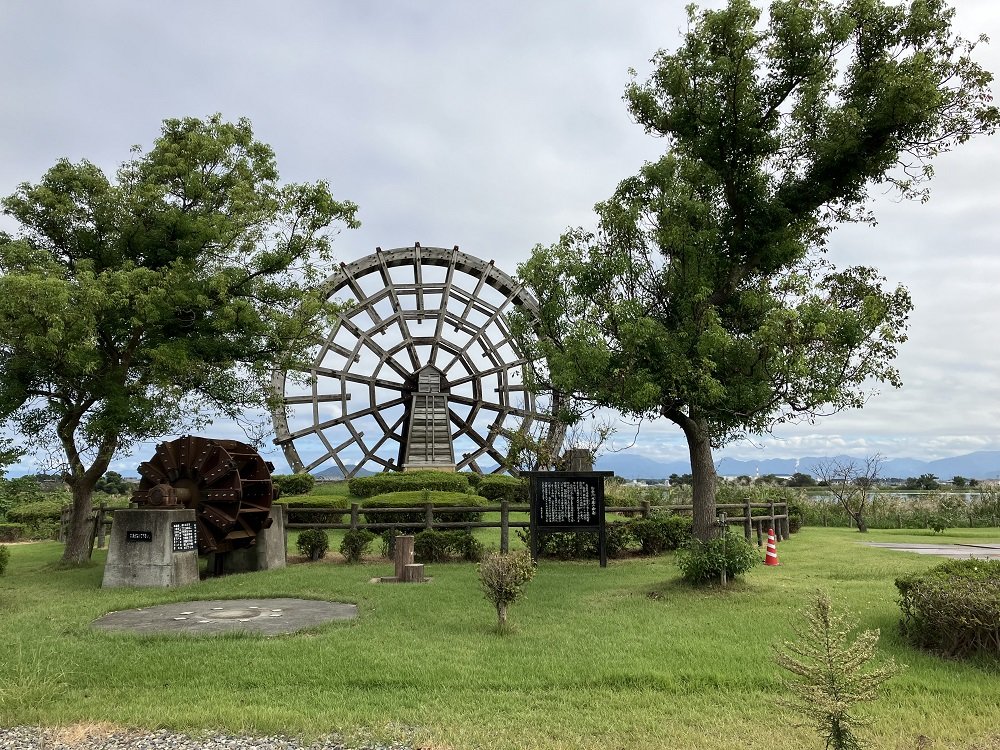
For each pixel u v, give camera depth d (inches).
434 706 230.8
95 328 507.5
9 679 251.9
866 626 331.6
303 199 607.5
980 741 202.1
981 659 274.8
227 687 251.3
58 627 342.3
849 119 428.5
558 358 445.4
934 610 287.1
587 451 1077.8
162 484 503.5
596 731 209.6
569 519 572.1
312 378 748.0
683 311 456.4
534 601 401.7
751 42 429.7
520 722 216.8
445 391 1316.4
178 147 593.9
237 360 616.1
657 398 427.2
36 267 504.7
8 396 519.8
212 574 549.3
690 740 201.6
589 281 454.6
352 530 616.1
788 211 462.3
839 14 433.4
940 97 408.2
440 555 588.7
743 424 422.6
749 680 253.9
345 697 239.8
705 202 469.1
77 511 593.3
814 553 641.6
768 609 369.1
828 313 381.1
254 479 568.4
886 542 807.7
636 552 649.6
